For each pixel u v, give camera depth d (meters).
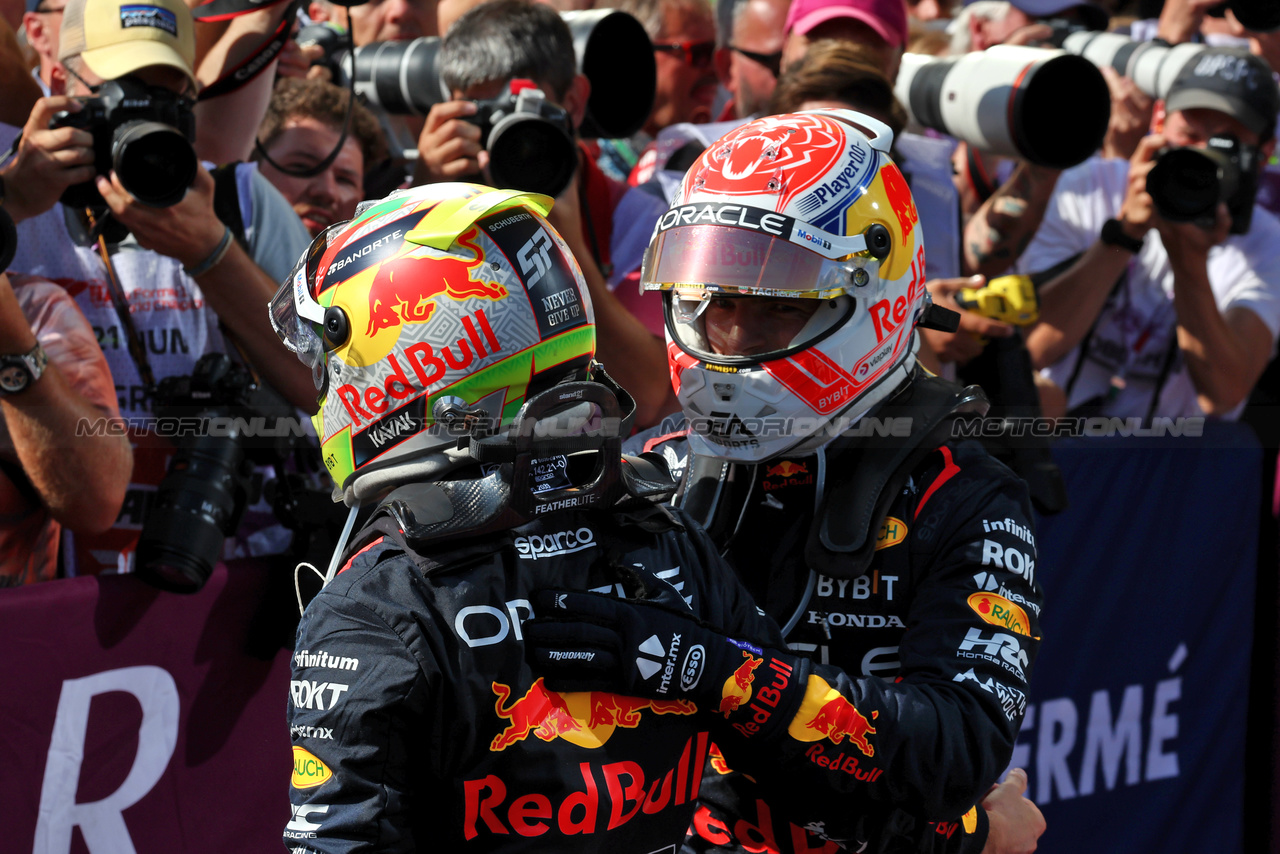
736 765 4.46
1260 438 11.82
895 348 5.12
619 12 8.71
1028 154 8.84
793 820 4.64
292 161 9.01
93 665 6.41
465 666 3.56
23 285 6.73
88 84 6.64
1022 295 8.00
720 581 4.36
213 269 6.93
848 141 5.11
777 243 4.82
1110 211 11.23
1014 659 4.61
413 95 9.19
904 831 4.75
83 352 6.84
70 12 6.68
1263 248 11.45
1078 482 9.71
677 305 5.19
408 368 3.77
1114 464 9.91
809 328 5.01
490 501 3.69
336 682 3.54
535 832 3.67
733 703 3.97
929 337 8.36
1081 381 10.98
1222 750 10.99
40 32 7.52
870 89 8.62
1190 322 10.59
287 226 8.01
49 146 6.37
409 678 3.48
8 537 6.66
